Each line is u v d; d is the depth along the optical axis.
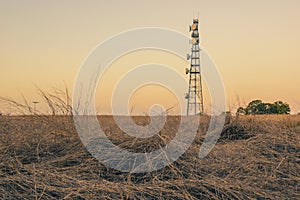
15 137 6.57
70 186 5.18
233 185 5.27
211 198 5.05
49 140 6.65
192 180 5.34
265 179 5.57
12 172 5.59
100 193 5.02
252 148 6.76
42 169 5.54
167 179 5.64
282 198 5.09
